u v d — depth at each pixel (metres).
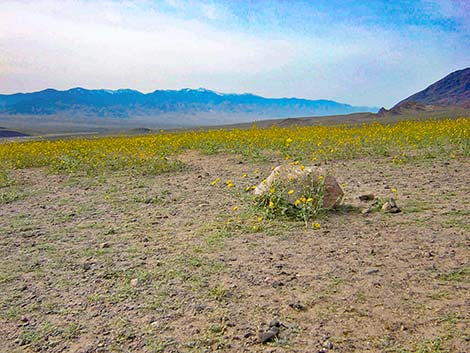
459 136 12.57
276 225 5.35
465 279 3.54
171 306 3.35
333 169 9.59
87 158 12.09
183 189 8.12
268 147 13.86
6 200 7.64
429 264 3.88
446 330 2.82
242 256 4.33
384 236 4.73
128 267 4.16
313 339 2.82
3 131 120.75
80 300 3.52
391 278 3.64
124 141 16.70
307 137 15.00
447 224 4.98
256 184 8.33
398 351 2.63
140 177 9.76
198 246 4.69
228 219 5.71
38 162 13.00
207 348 2.78
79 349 2.84
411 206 5.87
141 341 2.89
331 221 5.44
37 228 5.72
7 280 3.98
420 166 9.35
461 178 7.70
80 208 6.82
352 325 2.96
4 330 3.12
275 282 3.67
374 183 7.72
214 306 3.32
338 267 3.93
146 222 5.81
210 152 13.67
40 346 2.89
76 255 4.57
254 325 3.02
